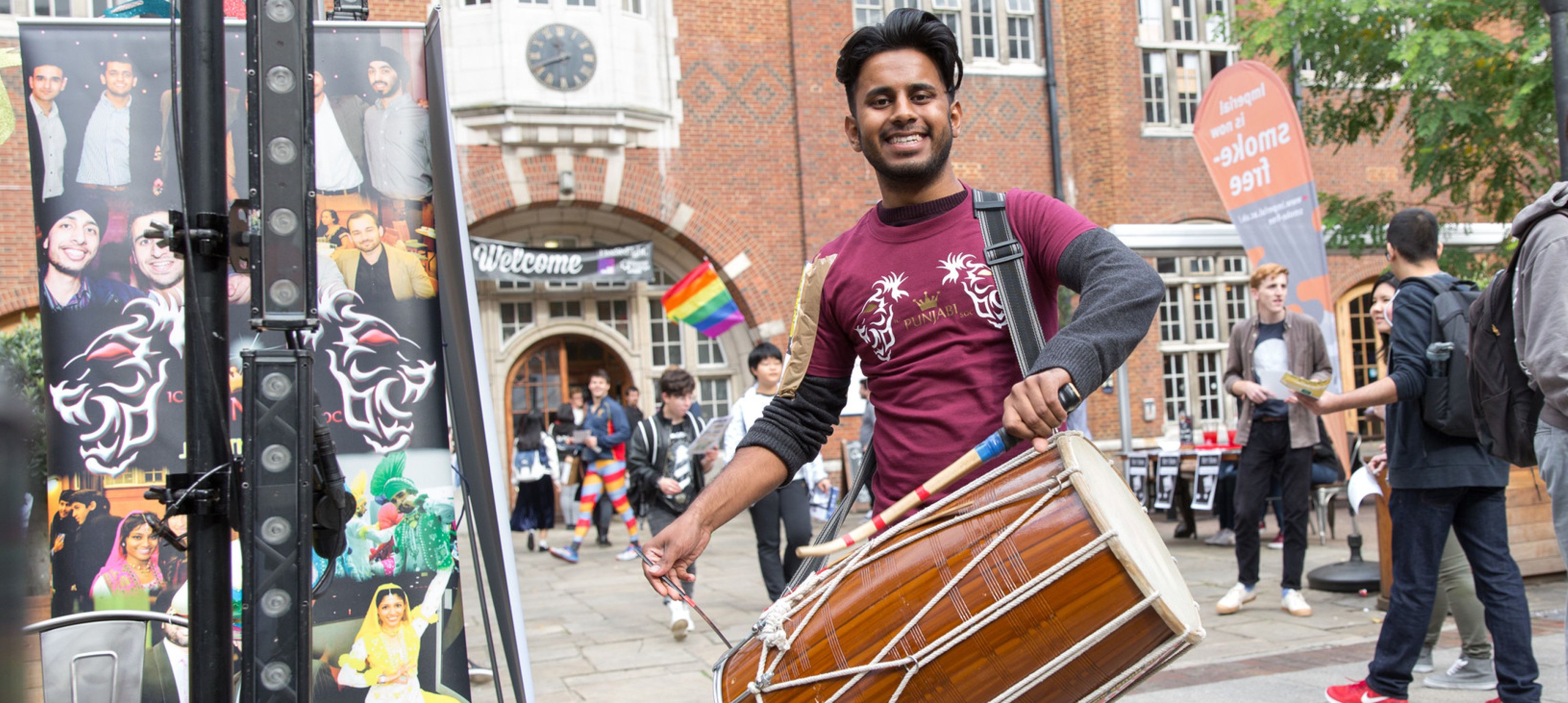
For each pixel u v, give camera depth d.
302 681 2.07
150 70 3.33
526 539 11.83
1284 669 4.66
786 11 13.98
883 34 1.95
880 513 1.90
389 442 3.38
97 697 3.11
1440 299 3.72
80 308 3.22
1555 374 2.57
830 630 1.71
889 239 2.00
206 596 2.09
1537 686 3.59
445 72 3.20
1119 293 1.68
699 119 13.52
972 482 1.75
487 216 12.60
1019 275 1.88
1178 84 15.63
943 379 1.89
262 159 2.07
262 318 2.06
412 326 3.44
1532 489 6.29
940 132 1.95
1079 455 1.70
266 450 2.07
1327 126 11.45
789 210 13.87
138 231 3.27
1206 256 9.80
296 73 2.09
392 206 3.45
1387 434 4.00
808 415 2.13
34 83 3.26
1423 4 9.84
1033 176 14.90
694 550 2.00
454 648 3.36
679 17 13.47
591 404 10.21
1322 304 7.54
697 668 5.36
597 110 12.74
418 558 3.36
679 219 13.41
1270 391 5.84
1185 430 12.30
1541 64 9.37
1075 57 15.16
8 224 10.55
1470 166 10.73
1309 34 10.68
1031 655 1.61
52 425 3.18
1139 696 4.26
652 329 14.11
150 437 3.22
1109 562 1.57
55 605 3.12
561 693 4.93
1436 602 4.46
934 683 1.64
